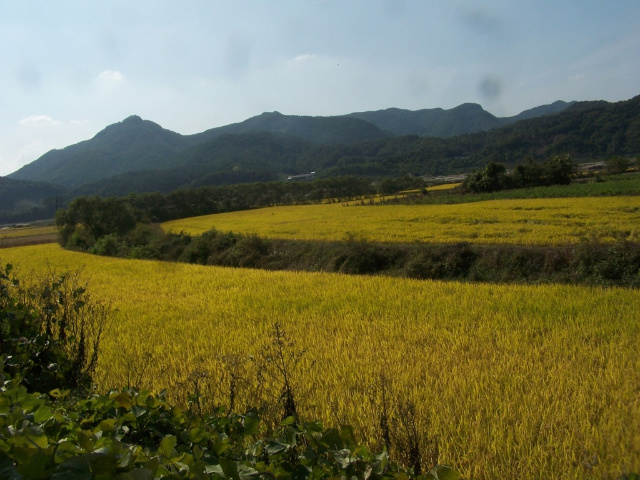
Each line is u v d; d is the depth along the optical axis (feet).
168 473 7.33
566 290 39.63
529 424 15.96
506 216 102.58
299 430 9.95
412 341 27.17
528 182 186.50
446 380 20.34
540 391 18.62
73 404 13.28
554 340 26.05
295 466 8.86
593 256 51.88
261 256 85.66
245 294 45.68
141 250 111.55
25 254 130.41
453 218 110.01
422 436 14.40
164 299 45.24
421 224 103.71
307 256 79.41
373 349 25.94
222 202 272.72
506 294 38.70
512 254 57.98
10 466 6.02
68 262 97.60
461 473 13.28
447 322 31.35
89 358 24.43
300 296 42.93
